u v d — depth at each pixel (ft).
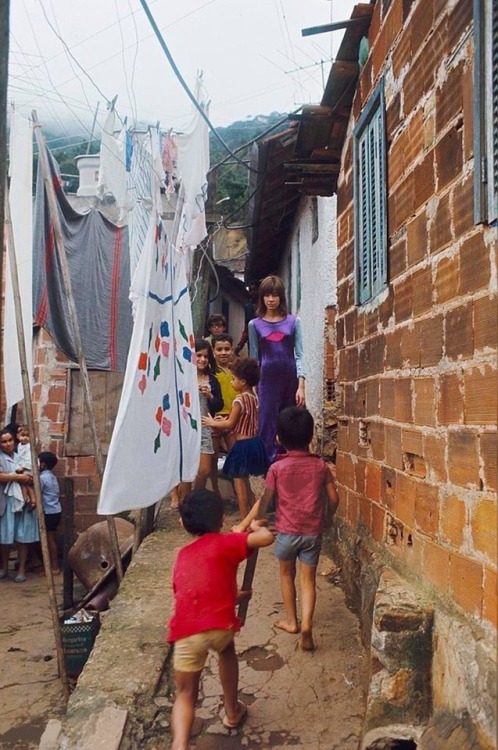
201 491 10.36
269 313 18.07
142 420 12.32
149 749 9.93
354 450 15.17
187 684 9.41
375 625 10.00
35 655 20.29
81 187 32.55
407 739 8.84
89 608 21.18
